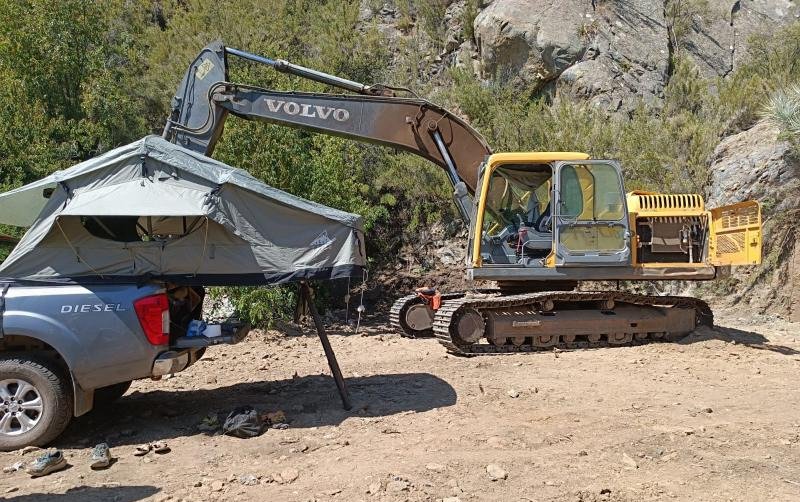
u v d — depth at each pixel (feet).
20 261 19.01
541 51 57.00
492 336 30.48
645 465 15.98
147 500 14.11
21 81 47.21
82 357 17.75
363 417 19.98
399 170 51.24
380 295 47.67
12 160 43.21
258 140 39.34
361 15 68.64
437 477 15.10
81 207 18.63
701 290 46.14
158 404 22.17
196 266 19.62
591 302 32.48
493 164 30.19
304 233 20.10
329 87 53.01
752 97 51.31
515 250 31.09
